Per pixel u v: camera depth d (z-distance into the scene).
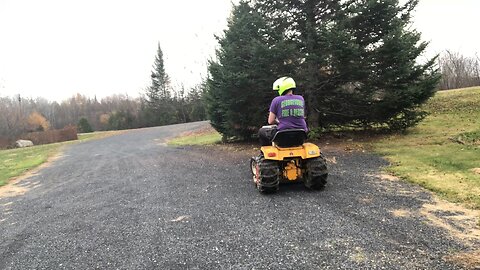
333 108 12.15
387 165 7.54
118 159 14.10
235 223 4.74
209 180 7.77
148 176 9.20
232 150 12.39
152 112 61.75
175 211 5.62
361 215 4.62
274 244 3.92
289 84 5.93
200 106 54.00
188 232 4.57
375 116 11.36
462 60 35.72
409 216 4.47
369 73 10.72
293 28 12.02
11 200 8.09
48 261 4.09
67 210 6.48
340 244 3.77
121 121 60.69
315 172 5.77
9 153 23.67
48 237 5.00
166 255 3.90
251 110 12.48
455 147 8.67
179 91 62.19
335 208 5.00
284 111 5.81
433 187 5.62
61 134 38.41
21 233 5.36
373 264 3.27
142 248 4.18
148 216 5.50
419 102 10.74
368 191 5.75
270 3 12.02
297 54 11.15
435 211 4.59
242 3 12.29
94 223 5.44
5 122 48.62
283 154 5.78
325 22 10.34
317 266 3.32
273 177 5.78
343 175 6.99
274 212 5.05
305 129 5.96
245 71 11.59
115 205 6.45
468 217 4.30
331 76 11.26
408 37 10.18
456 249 3.46
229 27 12.39
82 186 8.81
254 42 10.94
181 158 11.98
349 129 13.16
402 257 3.37
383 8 10.35
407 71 10.29
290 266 3.37
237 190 6.57
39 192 8.70
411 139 10.36
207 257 3.74
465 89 19.84
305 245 3.82
